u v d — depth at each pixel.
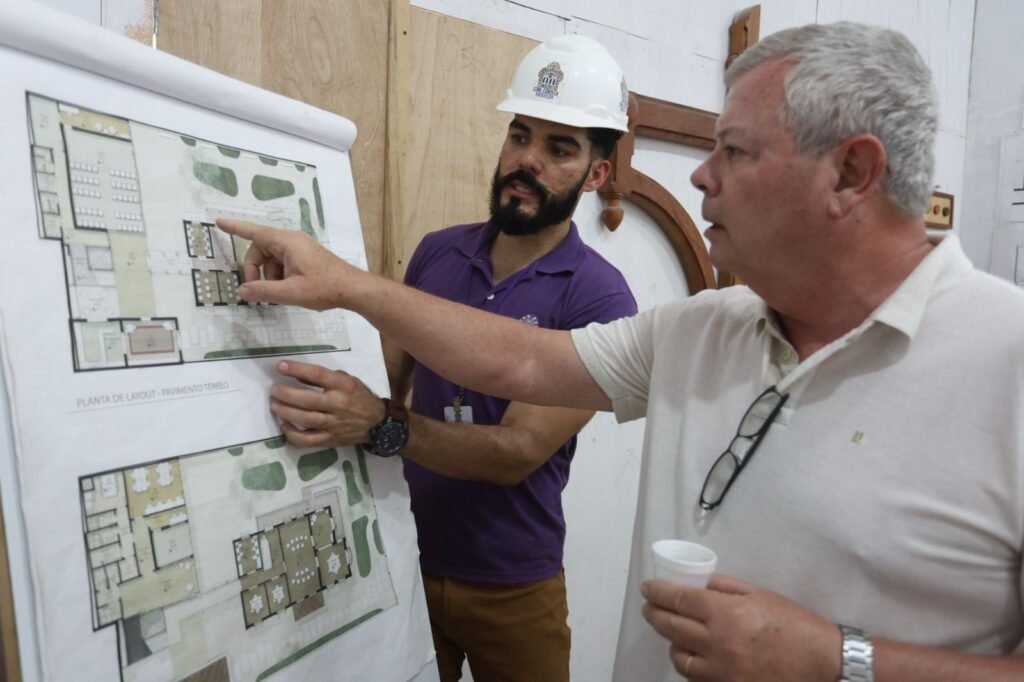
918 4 2.59
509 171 1.34
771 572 0.77
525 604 1.37
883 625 0.71
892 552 0.69
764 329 0.84
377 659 0.94
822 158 0.70
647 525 0.91
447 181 1.57
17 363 0.61
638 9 1.90
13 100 0.64
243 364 0.83
